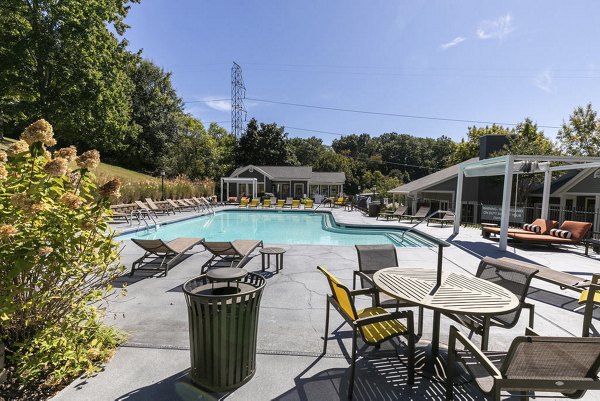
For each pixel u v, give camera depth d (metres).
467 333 3.17
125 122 23.50
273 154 46.00
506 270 3.18
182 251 5.68
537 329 3.35
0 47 15.98
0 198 2.27
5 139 19.36
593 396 2.22
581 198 16.03
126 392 2.19
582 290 3.71
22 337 2.49
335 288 2.60
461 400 2.19
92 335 2.76
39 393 2.16
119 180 2.57
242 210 21.83
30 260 2.14
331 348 2.87
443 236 10.34
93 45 18.31
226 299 2.16
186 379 2.36
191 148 38.06
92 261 2.53
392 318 2.33
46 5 16.94
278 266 5.75
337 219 15.52
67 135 20.66
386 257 3.96
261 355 2.74
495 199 20.05
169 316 3.53
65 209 2.41
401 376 2.45
